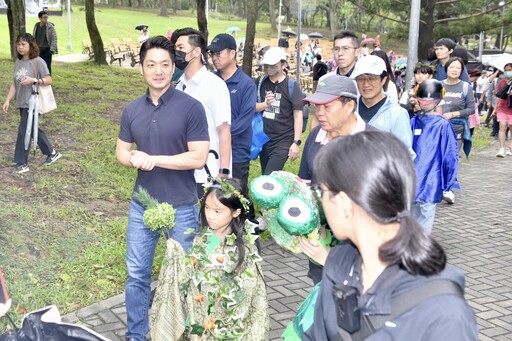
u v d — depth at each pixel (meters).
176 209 4.24
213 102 5.11
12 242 6.01
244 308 3.52
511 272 6.26
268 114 6.95
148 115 4.20
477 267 6.38
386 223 1.65
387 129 4.79
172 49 4.18
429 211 5.91
